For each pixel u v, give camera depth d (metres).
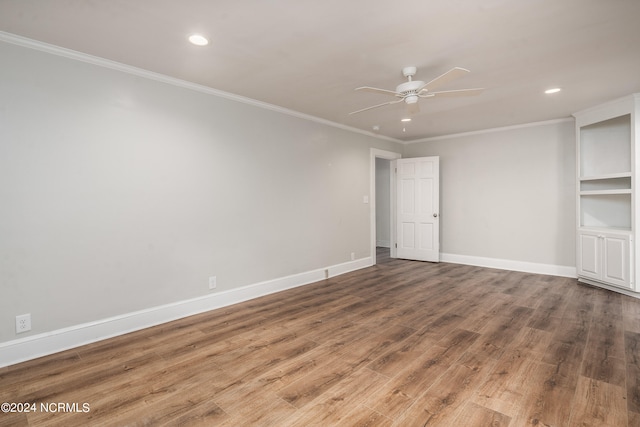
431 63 2.87
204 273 3.49
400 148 6.53
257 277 4.00
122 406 1.87
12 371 2.27
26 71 2.44
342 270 5.20
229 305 3.68
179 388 2.05
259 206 4.01
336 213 5.11
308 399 1.93
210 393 2.00
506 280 4.68
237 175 3.78
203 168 3.47
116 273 2.88
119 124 2.89
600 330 2.88
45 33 2.35
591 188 4.56
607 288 4.20
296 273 4.48
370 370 2.25
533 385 2.05
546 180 5.04
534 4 2.00
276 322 3.16
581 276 4.52
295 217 4.46
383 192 8.14
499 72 3.07
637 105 3.70
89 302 2.74
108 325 2.83
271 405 1.88
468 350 2.53
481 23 2.22
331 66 2.93
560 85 3.42
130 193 2.96
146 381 2.13
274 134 4.17
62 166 2.60
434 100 3.91
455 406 1.85
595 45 2.55
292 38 2.42
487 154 5.57
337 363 2.35
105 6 2.00
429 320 3.16
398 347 2.60
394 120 4.90
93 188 2.75
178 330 2.98
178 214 3.28
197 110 3.41
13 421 1.75
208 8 2.04
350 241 5.38
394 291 4.18
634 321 3.08
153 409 1.85
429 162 6.00
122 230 2.91
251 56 2.73
